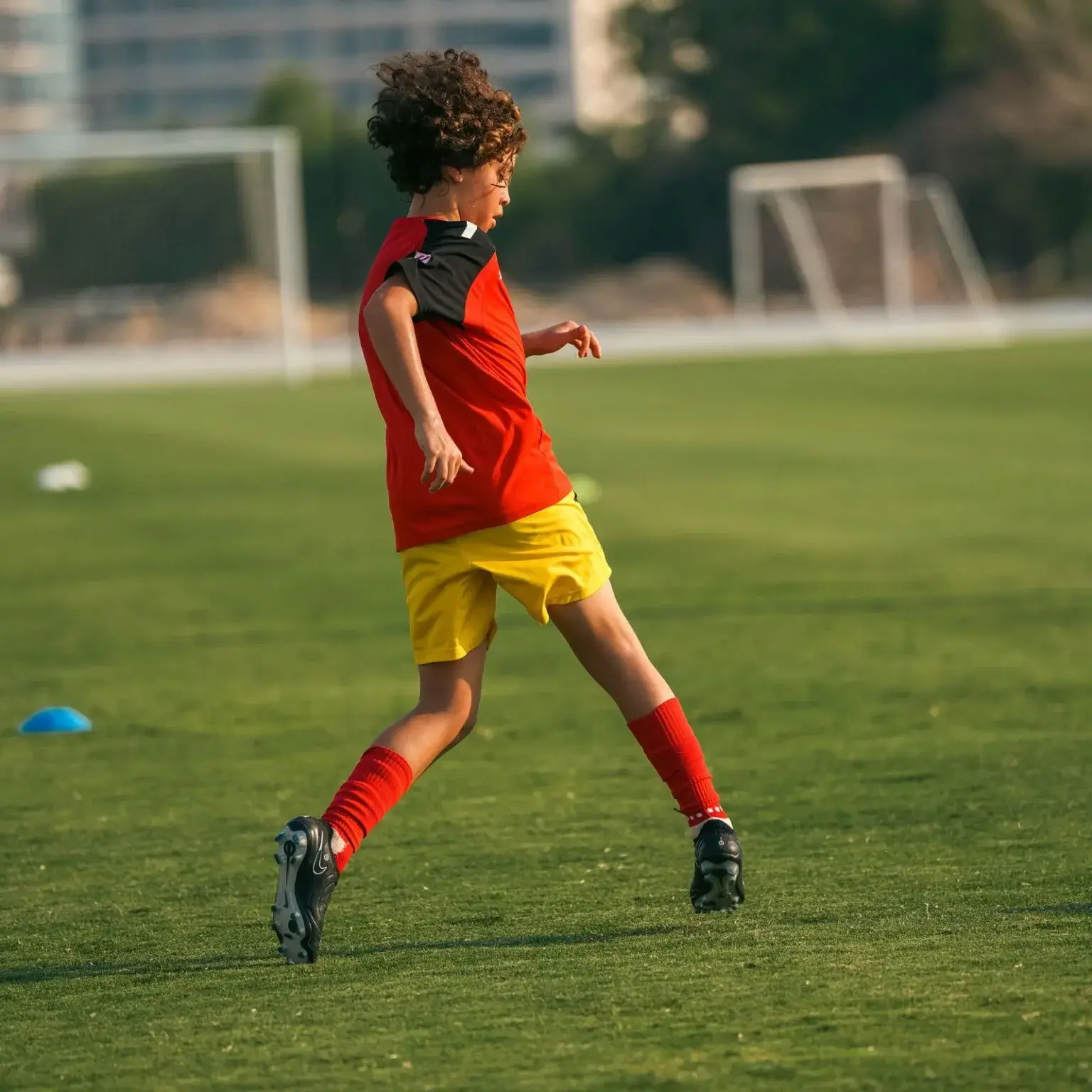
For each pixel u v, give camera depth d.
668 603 26.81
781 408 67.06
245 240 105.75
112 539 36.53
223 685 21.97
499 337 10.91
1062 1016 9.46
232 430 63.09
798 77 167.12
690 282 139.75
